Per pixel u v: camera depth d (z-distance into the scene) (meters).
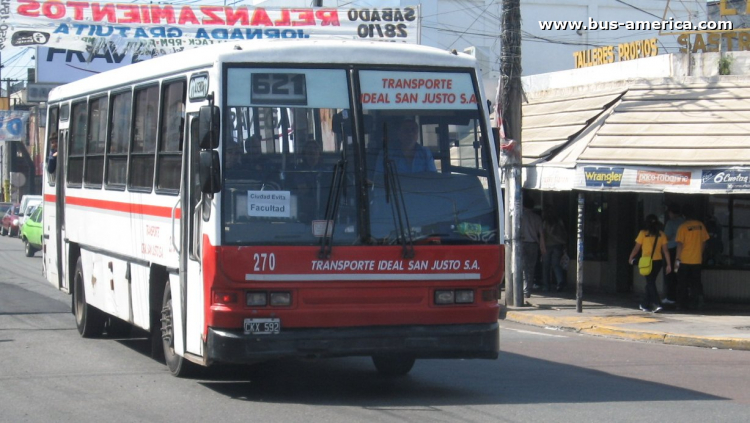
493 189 8.86
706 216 18.86
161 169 9.91
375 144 8.57
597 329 15.31
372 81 8.68
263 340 8.14
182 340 9.20
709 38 19.45
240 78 8.42
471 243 8.67
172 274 9.55
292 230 8.27
